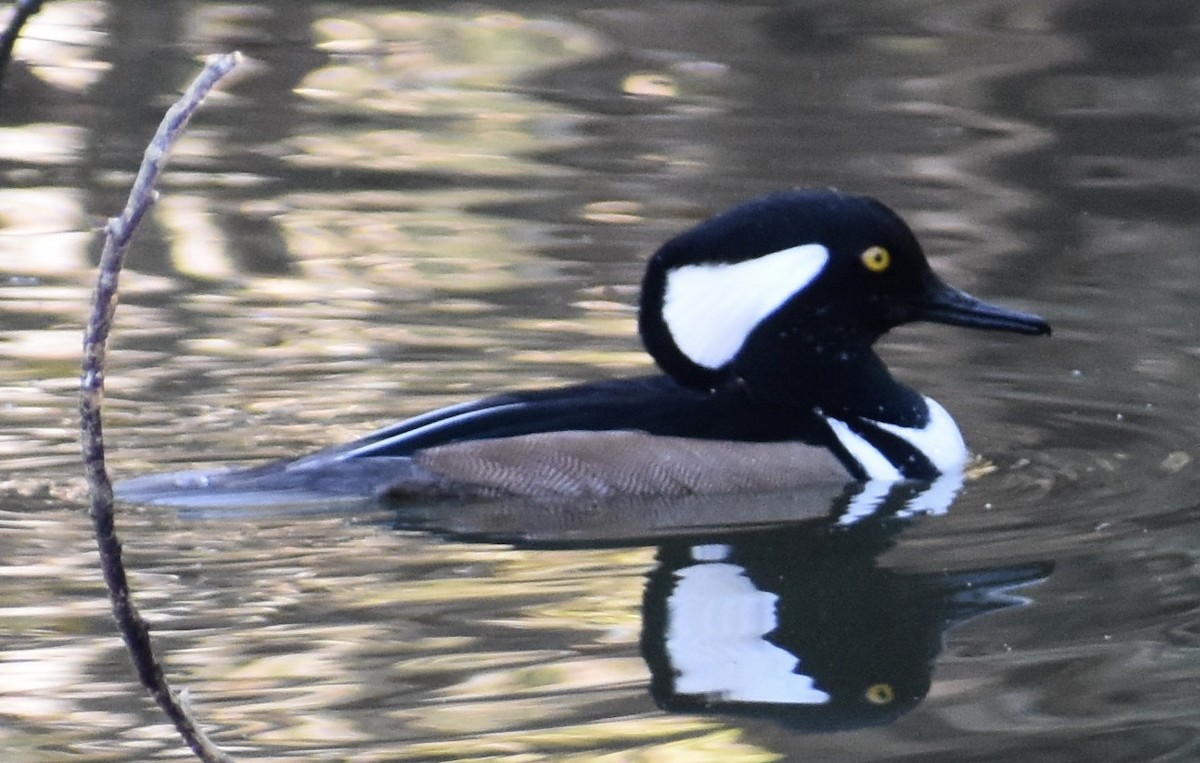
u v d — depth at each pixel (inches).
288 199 703.1
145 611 347.3
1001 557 385.1
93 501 226.8
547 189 716.0
